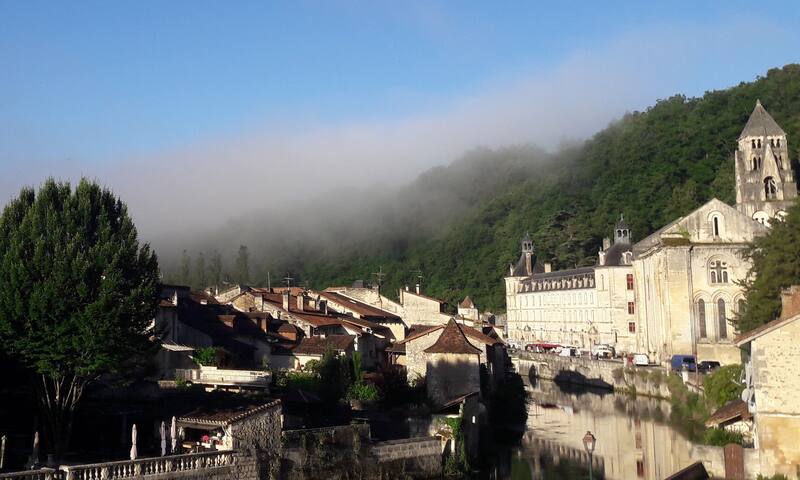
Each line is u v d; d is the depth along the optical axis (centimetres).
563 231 16450
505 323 16250
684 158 16000
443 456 4347
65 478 2812
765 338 3531
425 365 5800
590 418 6594
